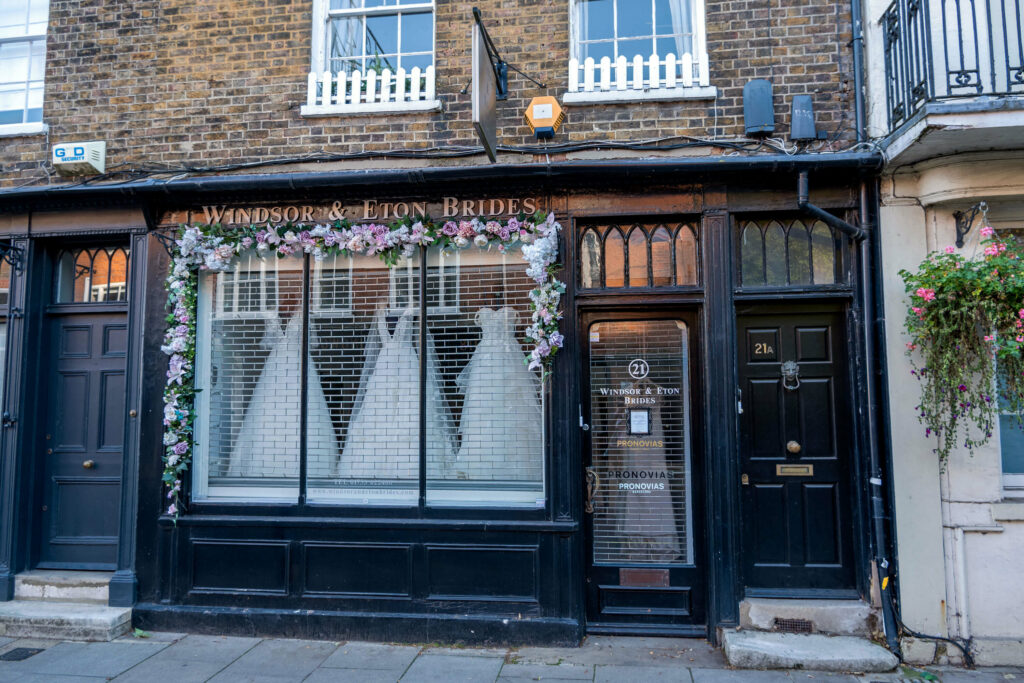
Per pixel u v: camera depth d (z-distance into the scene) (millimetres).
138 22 5055
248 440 4793
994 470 4008
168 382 4695
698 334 4488
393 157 4691
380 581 4441
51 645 4285
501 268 4652
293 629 4438
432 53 4980
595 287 4531
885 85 4289
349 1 5113
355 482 4664
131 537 4668
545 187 4488
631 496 4516
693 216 4441
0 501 4789
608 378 4594
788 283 4395
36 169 5039
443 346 4676
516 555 4352
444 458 4602
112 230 4855
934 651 3953
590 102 4559
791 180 4305
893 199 4195
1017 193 3896
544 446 4438
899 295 4148
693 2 4750
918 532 4043
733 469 4250
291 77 4863
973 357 3861
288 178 4504
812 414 4395
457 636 4309
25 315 4891
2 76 5281
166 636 4453
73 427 5023
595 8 4844
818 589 4289
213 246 4723
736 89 4496
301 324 4797
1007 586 3973
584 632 4355
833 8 4469
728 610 4191
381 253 4676
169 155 4902
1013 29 4086
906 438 4090
